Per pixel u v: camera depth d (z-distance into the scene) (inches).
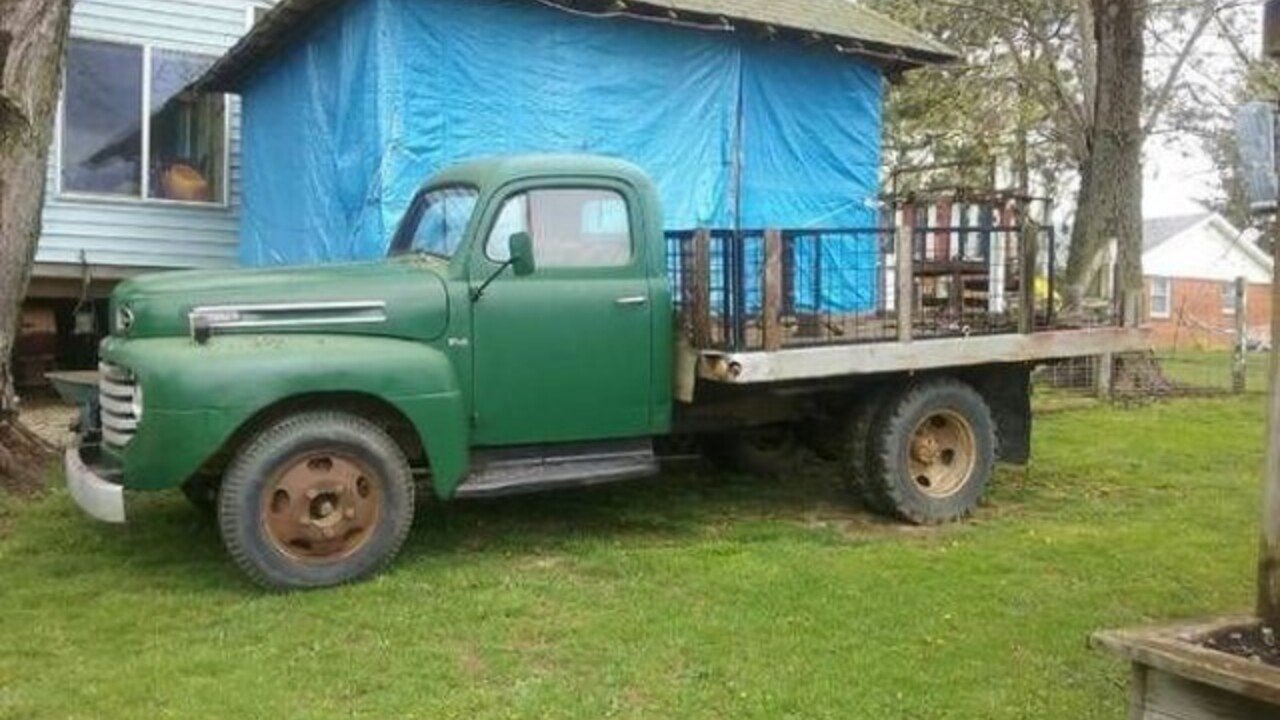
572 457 245.1
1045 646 184.2
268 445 209.3
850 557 235.8
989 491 307.7
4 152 295.9
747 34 409.7
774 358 245.9
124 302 221.9
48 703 157.2
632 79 395.5
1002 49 729.0
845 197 442.9
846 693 163.3
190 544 242.2
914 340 263.7
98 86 473.7
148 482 205.5
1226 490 309.6
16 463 291.6
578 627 190.9
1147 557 237.1
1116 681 169.3
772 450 318.3
